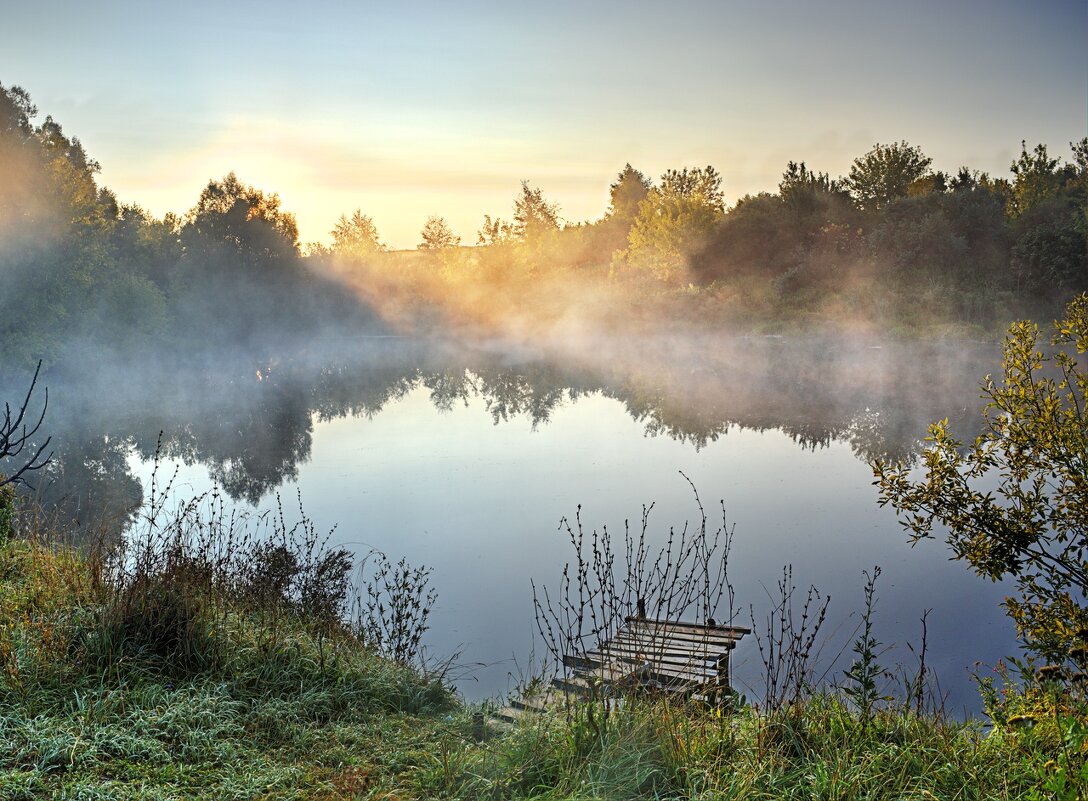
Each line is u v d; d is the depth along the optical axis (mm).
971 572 10219
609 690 5172
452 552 11680
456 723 5480
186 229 52281
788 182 52469
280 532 12578
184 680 5375
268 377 41188
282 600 7609
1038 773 3693
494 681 7363
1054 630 4844
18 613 5977
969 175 55250
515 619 9039
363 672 6090
